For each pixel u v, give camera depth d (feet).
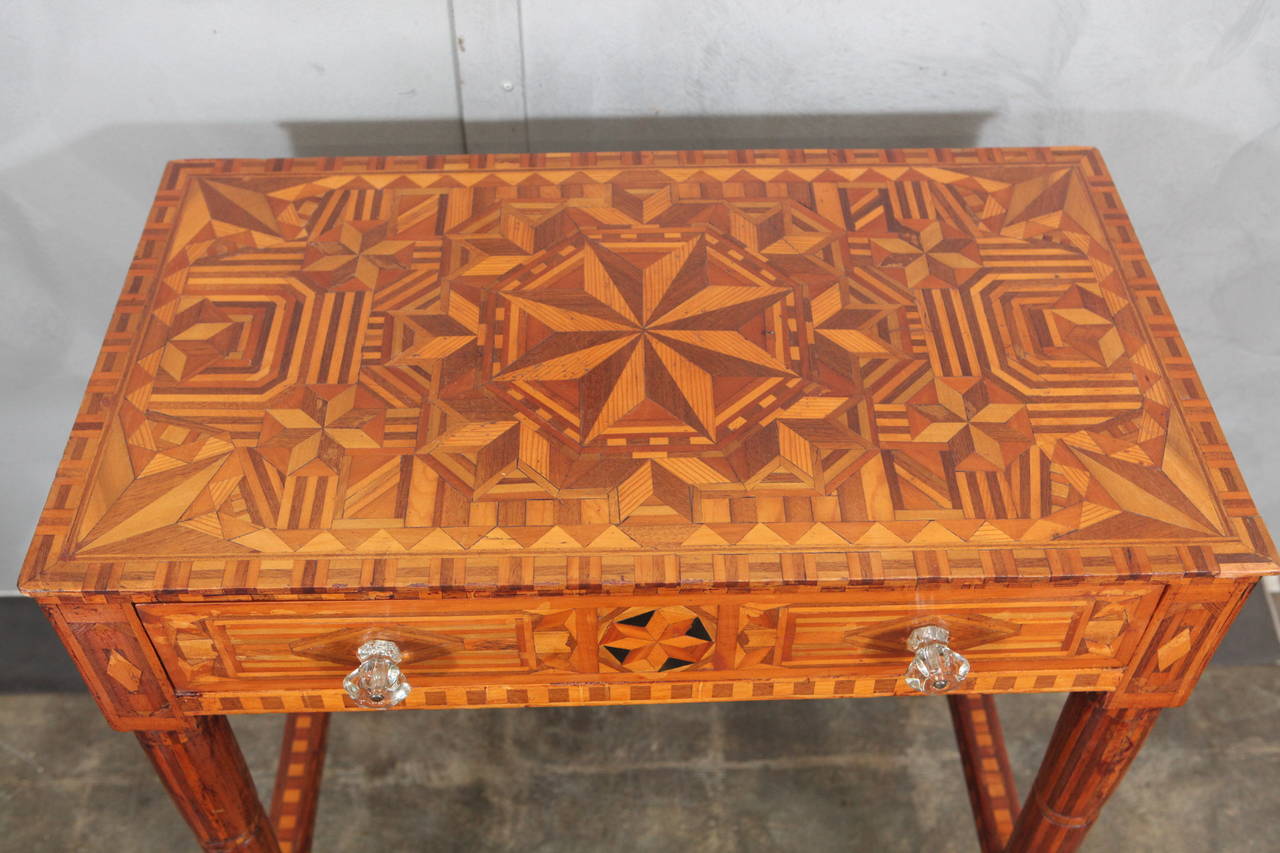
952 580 3.99
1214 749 6.65
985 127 5.92
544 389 4.50
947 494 4.19
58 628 4.14
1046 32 5.49
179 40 5.37
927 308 4.78
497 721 6.80
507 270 4.91
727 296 4.81
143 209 6.03
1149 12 5.39
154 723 4.51
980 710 6.38
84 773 6.57
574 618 4.17
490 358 4.60
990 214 5.13
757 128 5.90
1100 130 5.90
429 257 4.96
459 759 6.65
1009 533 4.09
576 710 6.84
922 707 6.85
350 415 4.42
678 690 4.50
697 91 5.72
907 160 5.36
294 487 4.20
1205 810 6.41
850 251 4.99
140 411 4.42
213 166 5.32
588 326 4.70
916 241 5.02
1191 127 5.86
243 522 4.09
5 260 6.10
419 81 5.62
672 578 3.96
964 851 6.31
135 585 3.92
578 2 5.32
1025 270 4.92
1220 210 6.19
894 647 4.35
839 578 3.97
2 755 6.63
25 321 6.33
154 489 4.18
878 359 4.61
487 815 6.44
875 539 4.07
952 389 4.51
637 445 4.32
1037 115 5.85
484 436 4.35
